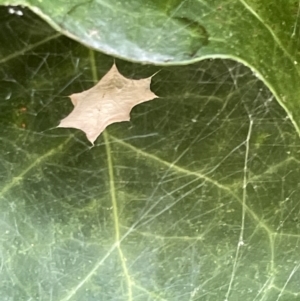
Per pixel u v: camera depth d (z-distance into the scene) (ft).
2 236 0.18
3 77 0.16
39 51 0.16
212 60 0.17
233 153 0.18
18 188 0.18
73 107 0.17
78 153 0.18
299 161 0.18
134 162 0.18
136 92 0.17
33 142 0.17
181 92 0.17
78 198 0.18
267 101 0.17
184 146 0.18
